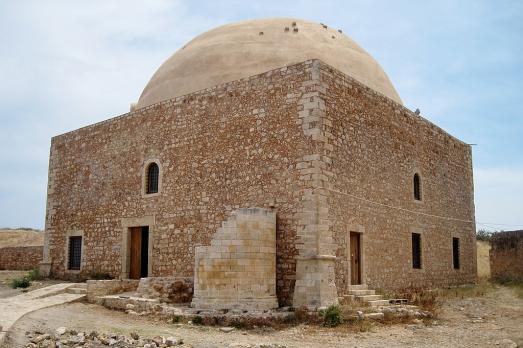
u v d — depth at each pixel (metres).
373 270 17.38
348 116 16.88
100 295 17.22
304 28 21.95
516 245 27.02
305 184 15.30
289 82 16.30
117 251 20.78
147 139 20.41
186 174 18.73
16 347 10.30
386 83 22.39
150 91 22.83
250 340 11.70
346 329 13.22
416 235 20.84
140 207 20.14
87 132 23.22
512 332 13.70
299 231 15.18
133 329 12.47
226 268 14.74
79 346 10.44
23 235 43.41
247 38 21.50
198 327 13.20
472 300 19.36
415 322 14.75
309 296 14.55
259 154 16.67
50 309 15.37
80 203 22.91
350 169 16.64
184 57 22.34
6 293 19.20
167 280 16.17
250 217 15.05
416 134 21.41
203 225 17.88
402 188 19.83
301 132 15.70
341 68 20.48
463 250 24.64
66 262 23.02
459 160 25.36
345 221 16.12
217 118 18.12
